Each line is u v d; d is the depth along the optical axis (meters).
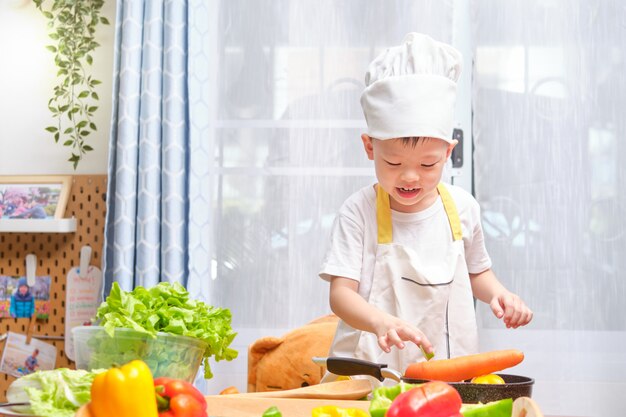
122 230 2.34
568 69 2.41
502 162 2.41
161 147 2.38
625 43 2.40
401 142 1.26
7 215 2.54
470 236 1.48
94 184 2.55
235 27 2.50
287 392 0.99
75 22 2.58
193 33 2.41
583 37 2.41
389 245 1.41
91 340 1.03
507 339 2.37
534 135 2.41
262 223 2.46
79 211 2.55
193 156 2.38
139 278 2.33
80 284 2.53
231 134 2.48
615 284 2.38
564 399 2.36
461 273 1.44
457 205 1.47
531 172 2.40
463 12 2.49
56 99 2.59
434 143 1.27
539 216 2.40
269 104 2.48
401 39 2.45
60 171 2.60
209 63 2.47
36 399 0.82
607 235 2.39
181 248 2.35
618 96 2.40
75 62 2.58
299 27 2.48
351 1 2.48
